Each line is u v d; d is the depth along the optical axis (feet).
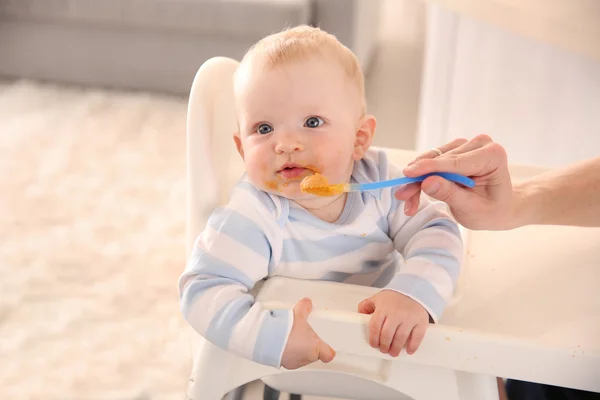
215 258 2.40
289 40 2.55
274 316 2.24
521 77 4.35
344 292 2.44
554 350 2.15
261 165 2.46
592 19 3.65
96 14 7.87
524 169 3.18
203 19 7.68
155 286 5.19
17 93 8.11
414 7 11.26
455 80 4.76
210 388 2.41
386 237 2.69
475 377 2.29
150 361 4.53
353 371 2.37
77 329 4.77
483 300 2.43
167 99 8.19
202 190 2.64
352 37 7.73
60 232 5.75
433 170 2.26
